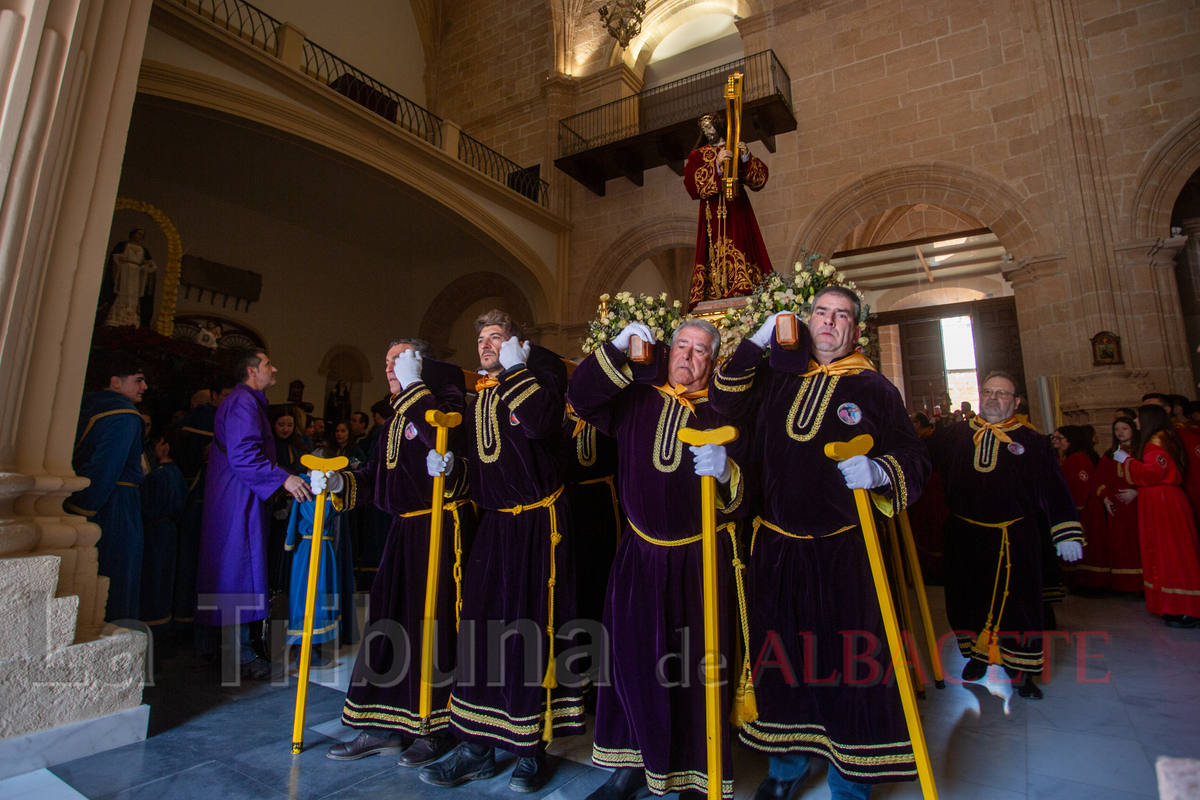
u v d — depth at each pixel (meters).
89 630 2.55
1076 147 8.23
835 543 1.94
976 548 3.07
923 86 9.52
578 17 13.10
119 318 8.02
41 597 2.34
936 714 2.71
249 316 10.76
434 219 11.45
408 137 9.16
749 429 2.19
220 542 3.32
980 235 10.98
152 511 3.57
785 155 10.39
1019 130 8.77
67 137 2.64
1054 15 8.59
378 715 2.33
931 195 9.33
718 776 1.73
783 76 10.42
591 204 12.29
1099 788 2.03
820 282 3.70
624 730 1.97
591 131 12.52
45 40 2.55
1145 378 7.58
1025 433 3.01
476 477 2.31
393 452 2.52
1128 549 5.30
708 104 12.17
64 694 2.34
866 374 2.04
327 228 11.80
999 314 12.49
